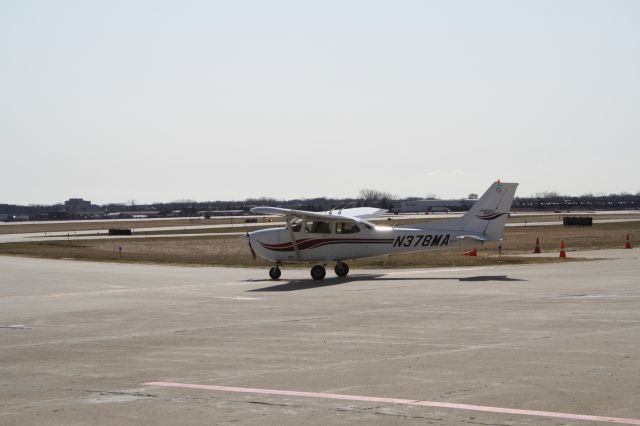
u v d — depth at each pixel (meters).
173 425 9.58
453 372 12.36
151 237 86.69
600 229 91.31
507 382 11.54
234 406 10.45
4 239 86.56
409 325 17.80
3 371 13.48
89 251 58.09
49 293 28.39
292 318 19.66
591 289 24.91
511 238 70.44
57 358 14.70
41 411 10.43
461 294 24.27
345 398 10.77
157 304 23.88
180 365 13.59
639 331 16.19
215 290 28.22
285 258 32.34
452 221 32.03
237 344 15.74
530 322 17.78
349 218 31.81
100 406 10.65
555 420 9.41
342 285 29.00
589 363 12.83
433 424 9.35
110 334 17.73
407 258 43.12
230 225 131.25
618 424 9.19
